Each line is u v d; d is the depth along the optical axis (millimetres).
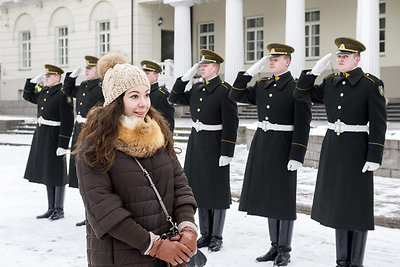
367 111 4453
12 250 5348
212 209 5520
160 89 6176
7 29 28031
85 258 5094
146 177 2400
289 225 4902
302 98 4742
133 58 23344
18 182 9625
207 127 5555
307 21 21859
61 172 6711
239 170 10805
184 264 2455
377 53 16219
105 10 24188
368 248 5352
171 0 20891
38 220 6668
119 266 2299
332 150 4582
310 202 7207
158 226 2404
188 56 21062
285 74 5070
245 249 5391
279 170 4980
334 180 4520
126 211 2270
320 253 5227
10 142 17500
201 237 5586
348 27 20703
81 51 25156
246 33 23484
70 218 6793
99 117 2371
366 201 4434
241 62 19344
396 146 9414
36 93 7336
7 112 27734
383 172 9641
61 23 25922
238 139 15039
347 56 4473
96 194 2285
